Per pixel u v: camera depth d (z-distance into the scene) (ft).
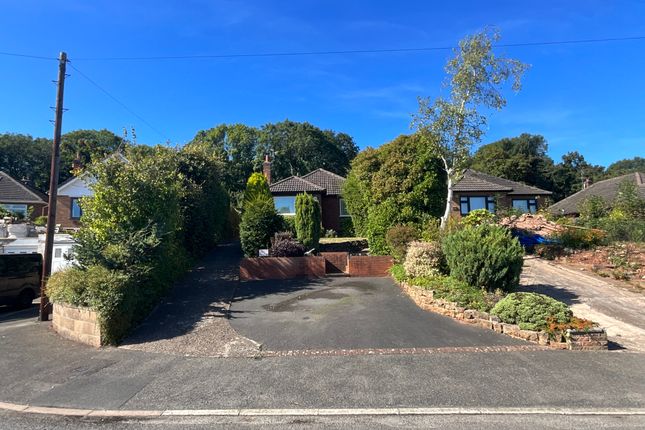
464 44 50.83
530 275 47.96
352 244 70.49
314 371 23.06
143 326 33.37
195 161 65.10
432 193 53.78
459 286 35.35
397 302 39.09
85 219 40.88
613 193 106.83
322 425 17.20
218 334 30.58
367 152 63.98
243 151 188.65
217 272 54.54
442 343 27.50
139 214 40.19
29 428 17.66
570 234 57.26
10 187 125.80
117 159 42.73
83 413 18.94
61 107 47.65
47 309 43.45
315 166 202.49
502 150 196.03
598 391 20.10
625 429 16.63
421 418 17.66
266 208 64.23
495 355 25.17
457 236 37.55
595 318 33.94
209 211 67.77
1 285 53.16
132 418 18.31
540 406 18.61
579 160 230.27
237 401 19.54
